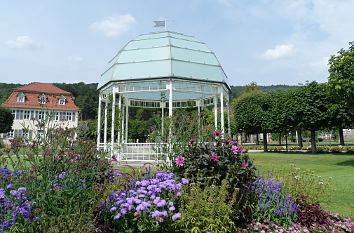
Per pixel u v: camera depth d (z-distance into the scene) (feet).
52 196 11.62
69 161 13.06
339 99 57.26
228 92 62.13
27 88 190.80
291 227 16.06
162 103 69.21
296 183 19.27
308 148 111.04
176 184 13.87
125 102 66.80
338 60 55.21
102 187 15.35
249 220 16.01
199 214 13.35
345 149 96.48
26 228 10.85
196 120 25.84
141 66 50.83
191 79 50.11
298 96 96.84
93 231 12.06
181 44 53.88
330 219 18.19
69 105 189.67
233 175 15.23
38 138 13.19
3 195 11.51
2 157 14.06
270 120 108.47
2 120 152.15
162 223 12.31
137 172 17.10
